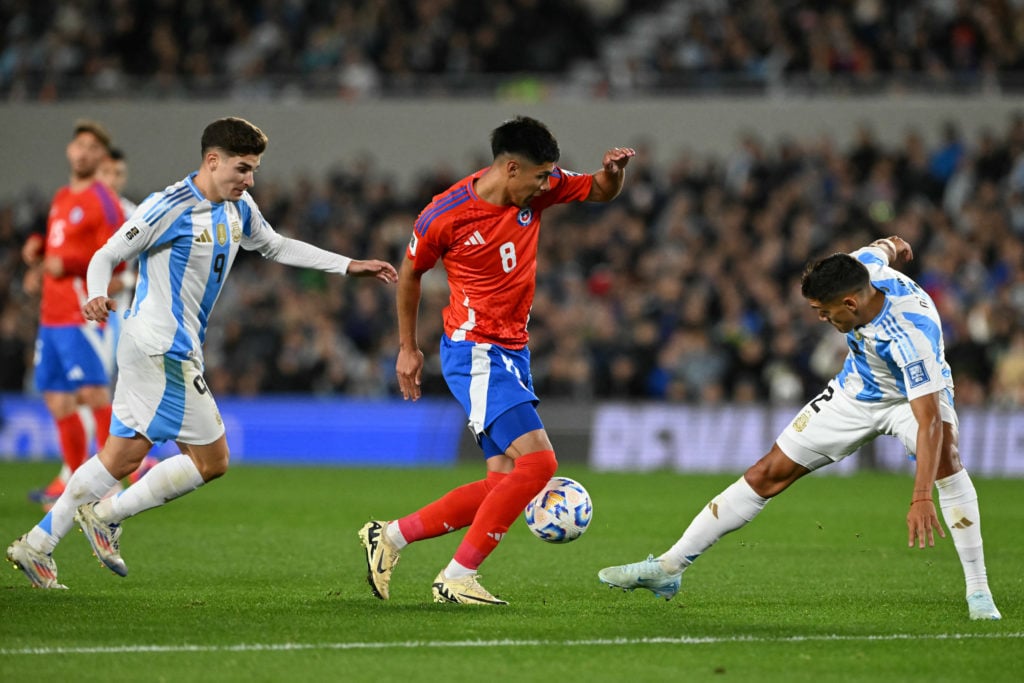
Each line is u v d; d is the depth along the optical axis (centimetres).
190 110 9069
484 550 2361
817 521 4059
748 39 8775
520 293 2378
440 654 1958
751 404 6425
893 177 7550
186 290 2475
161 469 2500
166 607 2350
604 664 1909
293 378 6944
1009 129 8275
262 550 3259
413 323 2480
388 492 4953
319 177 9050
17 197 9169
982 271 6788
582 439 6588
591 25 9138
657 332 6788
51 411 3853
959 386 6316
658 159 8731
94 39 9338
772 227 7231
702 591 2655
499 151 2303
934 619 2311
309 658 1920
